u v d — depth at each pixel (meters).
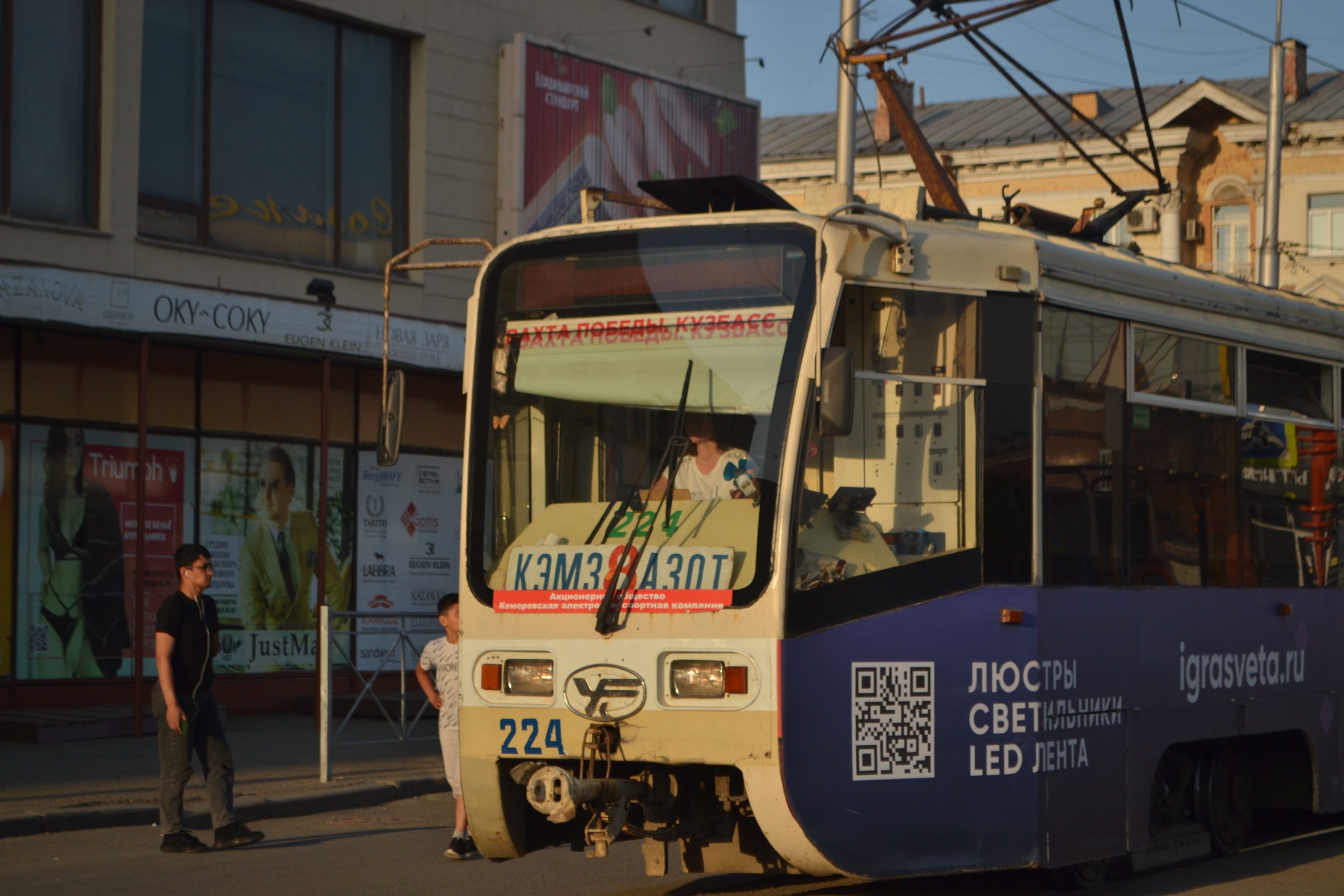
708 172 22.91
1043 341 7.77
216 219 17.86
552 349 7.46
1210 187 42.94
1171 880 8.71
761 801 6.65
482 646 7.20
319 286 17.89
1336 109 42.28
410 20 19.61
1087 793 7.79
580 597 7.01
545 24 21.16
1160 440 8.59
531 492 7.38
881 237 7.22
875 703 6.94
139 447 15.11
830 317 6.95
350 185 19.27
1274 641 9.39
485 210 20.45
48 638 16.41
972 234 7.62
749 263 7.12
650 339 7.26
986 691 7.32
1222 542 9.04
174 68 17.55
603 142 21.38
